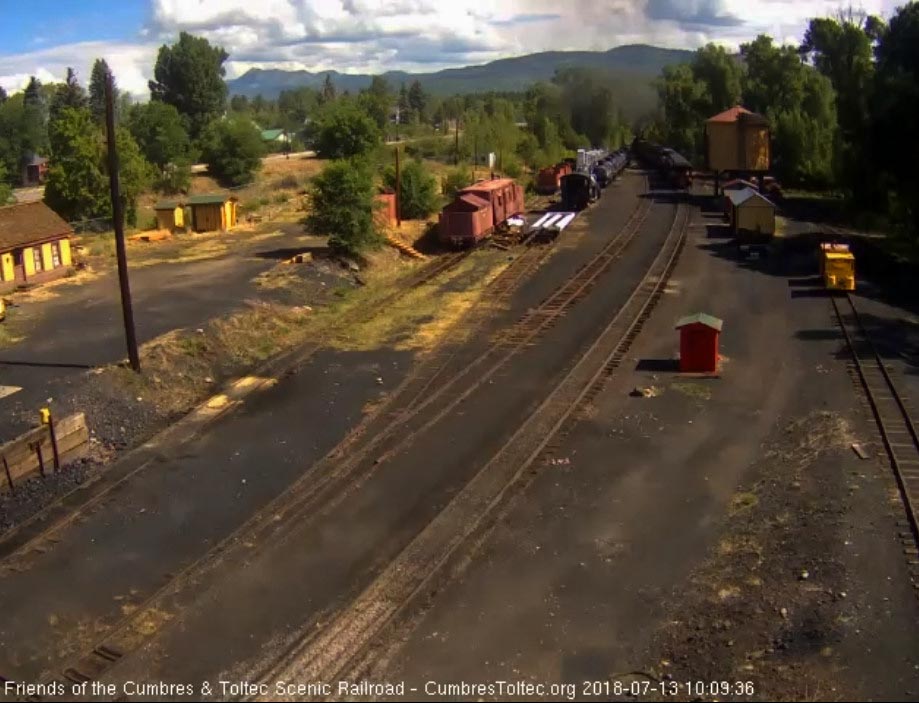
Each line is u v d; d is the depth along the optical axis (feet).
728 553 50.16
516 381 81.15
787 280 118.01
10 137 321.11
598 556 50.70
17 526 57.36
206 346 90.53
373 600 47.14
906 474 58.13
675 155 241.96
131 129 256.73
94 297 112.37
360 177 130.41
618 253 139.33
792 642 41.37
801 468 60.29
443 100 573.74
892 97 134.72
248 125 258.78
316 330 100.63
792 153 232.94
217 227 168.35
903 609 43.27
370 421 73.10
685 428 68.90
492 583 48.34
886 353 85.56
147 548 54.19
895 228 155.43
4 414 71.97
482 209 147.02
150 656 43.24
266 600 47.83
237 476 63.82
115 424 73.26
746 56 296.51
